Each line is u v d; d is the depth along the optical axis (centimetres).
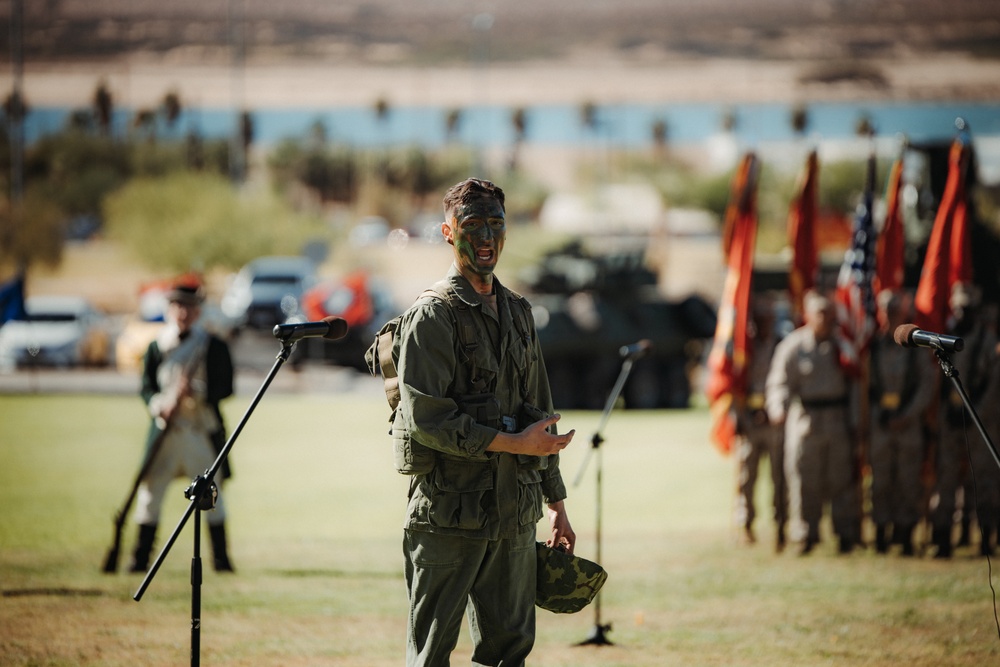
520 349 1133
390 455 3472
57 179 12544
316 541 2275
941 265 2288
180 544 2250
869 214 2442
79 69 16500
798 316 2572
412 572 1110
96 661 1485
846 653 1523
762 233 11019
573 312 5075
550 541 1194
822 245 9244
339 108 16475
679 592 1864
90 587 1869
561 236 10169
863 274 2383
